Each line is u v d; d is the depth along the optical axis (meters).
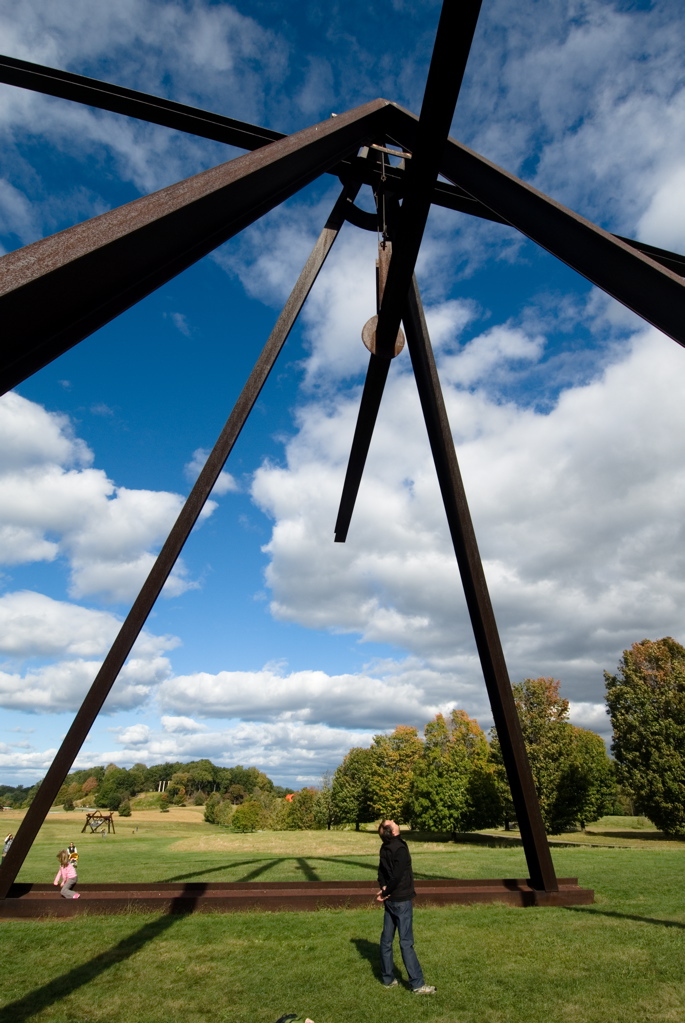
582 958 6.13
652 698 32.28
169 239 3.41
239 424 9.21
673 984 5.32
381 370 9.56
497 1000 5.07
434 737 42.16
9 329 2.56
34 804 8.55
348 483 11.79
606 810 47.91
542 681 36.28
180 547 8.94
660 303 4.29
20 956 6.41
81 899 8.31
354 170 9.05
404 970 5.95
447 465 9.43
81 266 2.71
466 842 37.00
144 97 8.02
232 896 8.62
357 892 8.96
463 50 4.59
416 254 7.32
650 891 9.95
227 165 3.84
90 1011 4.94
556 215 5.07
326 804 62.91
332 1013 4.86
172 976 5.78
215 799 93.00
